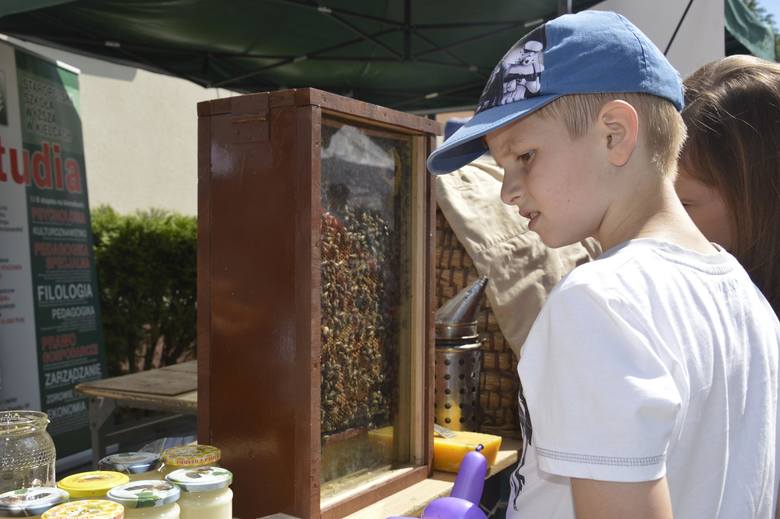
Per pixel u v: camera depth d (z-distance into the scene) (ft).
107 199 21.48
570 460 2.03
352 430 3.89
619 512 1.96
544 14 13.21
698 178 3.53
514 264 5.36
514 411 5.24
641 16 11.15
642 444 1.95
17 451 3.34
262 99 3.53
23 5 8.86
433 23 13.70
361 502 3.80
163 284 17.20
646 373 2.02
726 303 2.42
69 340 12.41
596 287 2.13
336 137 3.70
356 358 3.91
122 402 6.70
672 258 2.31
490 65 16.01
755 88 3.45
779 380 2.58
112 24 13.47
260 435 3.63
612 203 2.42
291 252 3.48
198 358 3.84
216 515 3.23
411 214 4.30
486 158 6.43
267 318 3.58
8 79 11.50
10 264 11.37
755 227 3.39
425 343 4.30
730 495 2.35
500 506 5.01
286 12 13.07
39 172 12.05
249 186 3.62
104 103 21.36
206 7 12.67
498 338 5.31
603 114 2.33
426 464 4.32
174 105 23.82
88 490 3.16
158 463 3.63
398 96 18.39
